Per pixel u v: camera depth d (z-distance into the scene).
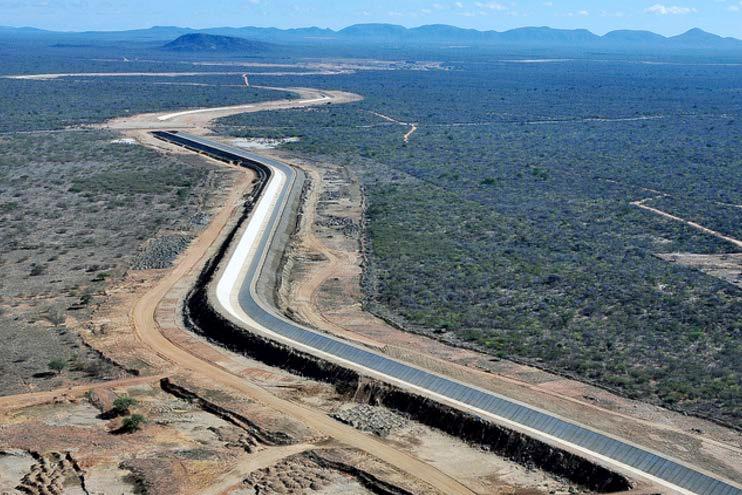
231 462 48.84
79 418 55.41
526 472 49.06
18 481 45.81
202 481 46.38
